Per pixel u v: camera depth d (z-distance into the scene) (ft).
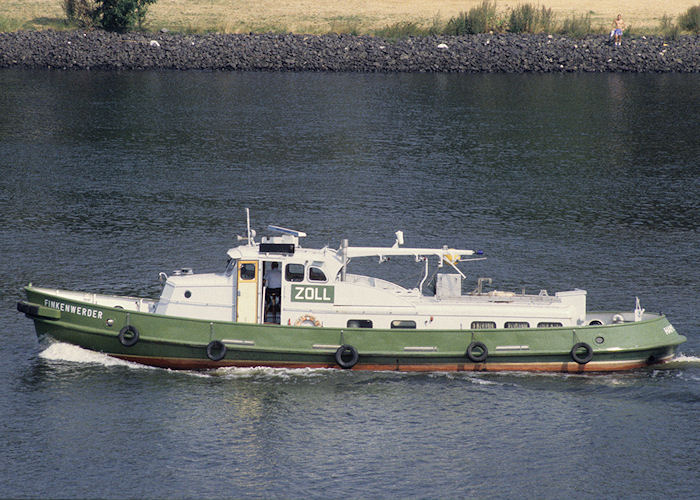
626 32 622.54
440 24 640.58
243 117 433.48
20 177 322.34
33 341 186.50
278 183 318.04
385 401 164.04
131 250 245.24
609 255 244.83
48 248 245.45
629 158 359.05
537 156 362.12
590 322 180.75
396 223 273.75
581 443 154.61
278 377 169.27
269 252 169.37
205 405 161.68
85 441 152.56
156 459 148.87
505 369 172.04
